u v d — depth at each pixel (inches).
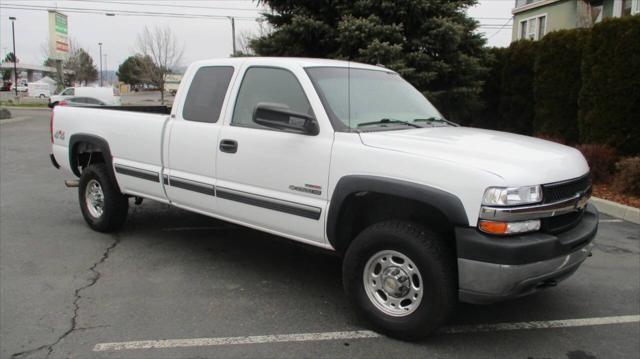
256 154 173.3
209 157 189.0
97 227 249.3
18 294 176.6
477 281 131.3
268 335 151.0
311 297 179.2
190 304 171.2
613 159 359.6
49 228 259.4
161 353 139.8
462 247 131.5
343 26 423.8
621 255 231.6
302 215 162.4
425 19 448.8
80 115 249.3
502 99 558.6
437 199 133.7
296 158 162.6
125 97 2337.6
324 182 156.3
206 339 147.8
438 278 136.9
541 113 468.1
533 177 132.4
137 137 219.0
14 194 340.5
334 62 186.7
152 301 173.0
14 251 222.2
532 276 131.0
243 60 189.3
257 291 183.5
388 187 141.6
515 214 128.4
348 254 153.3
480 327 159.2
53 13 1973.4
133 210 297.6
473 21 494.0
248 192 176.7
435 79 468.8
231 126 184.2
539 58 465.4
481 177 129.4
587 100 387.2
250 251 228.5
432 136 156.2
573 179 144.3
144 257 217.5
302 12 462.3
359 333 153.2
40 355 137.7
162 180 208.7
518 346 147.7
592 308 174.7
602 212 312.3
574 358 141.7
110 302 171.5
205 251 227.1
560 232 141.9
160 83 1713.8
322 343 147.0
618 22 359.3
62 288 182.4
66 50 2101.4
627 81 356.5
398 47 413.1
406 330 144.3
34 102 1758.1
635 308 175.3
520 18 1172.5
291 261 216.5
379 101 179.2
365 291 152.7
